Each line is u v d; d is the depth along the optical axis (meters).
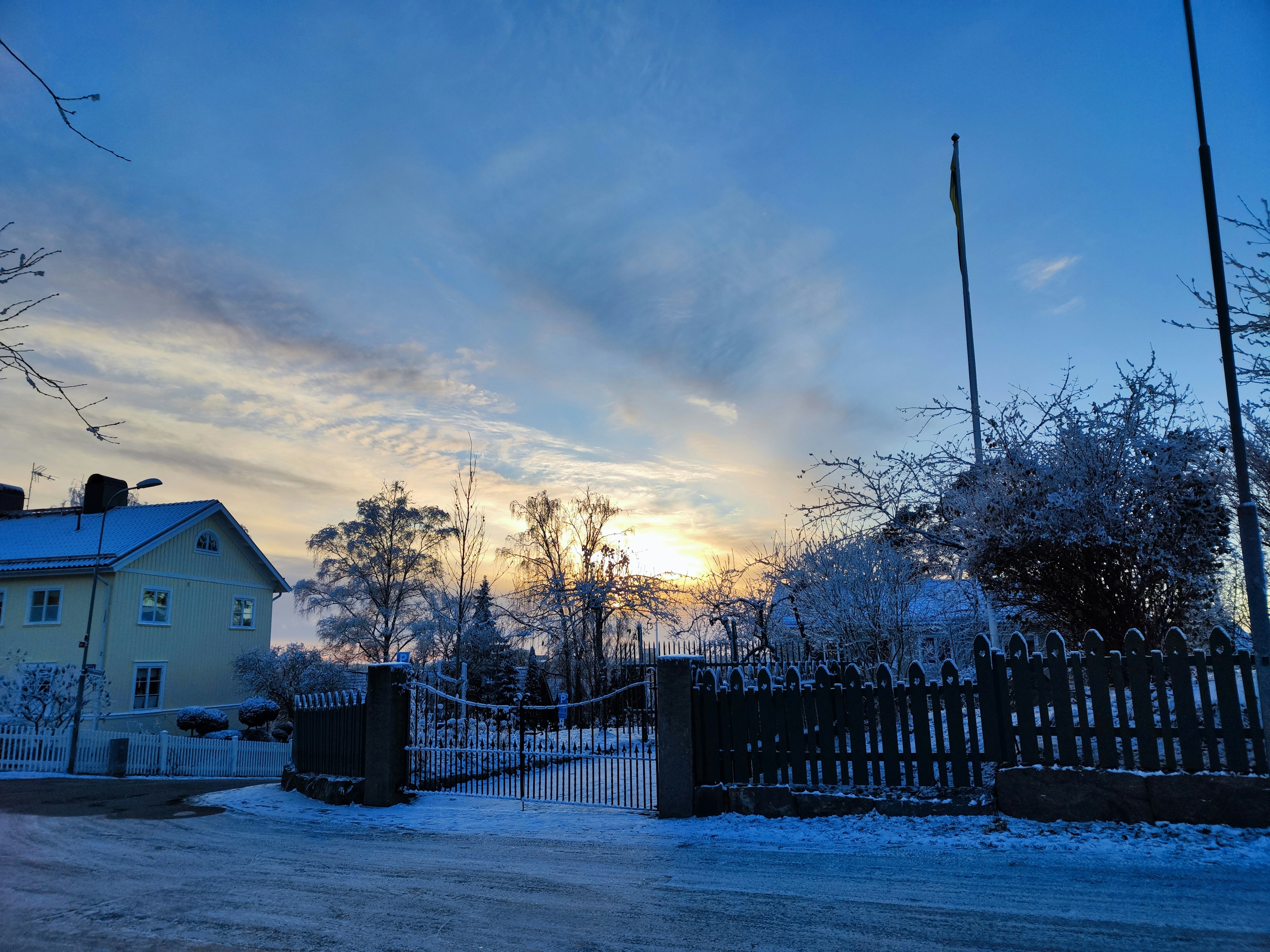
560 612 35.16
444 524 37.91
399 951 5.38
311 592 37.47
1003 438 12.98
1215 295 8.67
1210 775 7.57
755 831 8.70
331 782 12.60
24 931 5.87
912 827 8.27
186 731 28.91
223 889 7.05
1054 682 8.33
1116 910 5.69
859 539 16.39
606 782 12.90
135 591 28.61
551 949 5.37
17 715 23.33
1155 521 11.00
